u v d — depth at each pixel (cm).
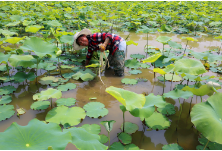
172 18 1012
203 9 1234
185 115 267
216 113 204
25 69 413
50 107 281
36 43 349
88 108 272
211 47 585
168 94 261
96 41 398
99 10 1153
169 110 270
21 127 184
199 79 314
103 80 376
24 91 326
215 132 180
